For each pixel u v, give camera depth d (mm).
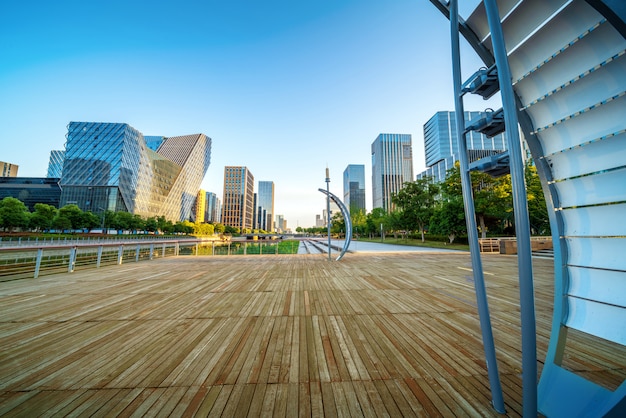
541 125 2055
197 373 2244
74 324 3533
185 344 2873
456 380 2141
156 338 3045
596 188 1788
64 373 2246
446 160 71750
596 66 1606
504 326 3510
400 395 1927
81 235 44094
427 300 4809
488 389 2010
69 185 59562
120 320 3701
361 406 1796
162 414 1715
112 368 2336
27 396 1913
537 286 6426
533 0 1796
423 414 1710
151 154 75125
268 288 5840
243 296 5109
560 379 1736
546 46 1840
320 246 29766
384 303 4602
